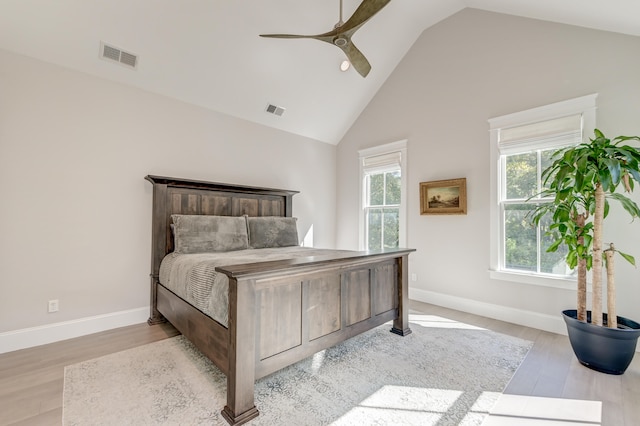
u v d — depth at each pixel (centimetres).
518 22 311
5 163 236
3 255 235
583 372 207
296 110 422
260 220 370
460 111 357
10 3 217
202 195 341
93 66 274
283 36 205
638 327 213
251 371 160
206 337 192
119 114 294
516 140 309
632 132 244
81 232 271
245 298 158
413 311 346
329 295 213
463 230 352
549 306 287
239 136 393
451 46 367
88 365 212
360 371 207
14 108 241
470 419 158
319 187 496
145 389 182
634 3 204
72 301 265
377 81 437
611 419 158
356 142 488
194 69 314
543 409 166
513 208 315
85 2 232
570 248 231
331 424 153
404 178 414
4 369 206
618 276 249
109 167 287
